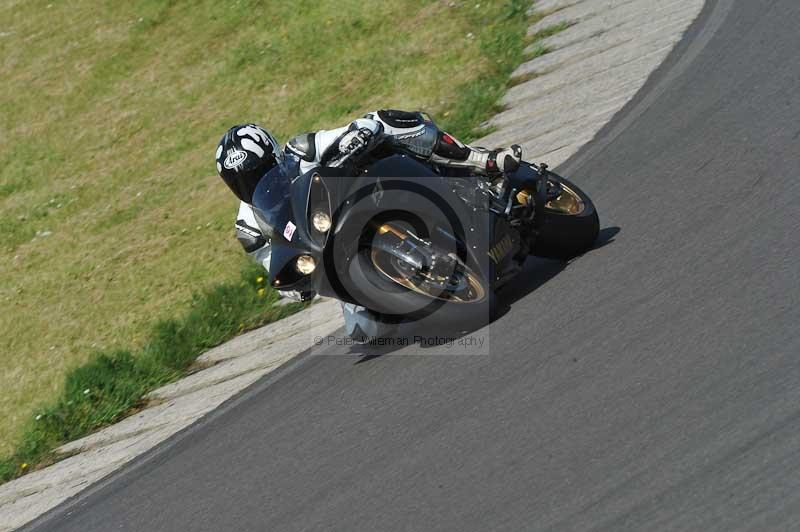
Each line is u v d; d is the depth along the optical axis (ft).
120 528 63.62
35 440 91.61
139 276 127.95
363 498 52.16
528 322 63.98
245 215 67.36
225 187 149.69
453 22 171.32
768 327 51.96
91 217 159.63
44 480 82.28
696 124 89.66
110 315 120.37
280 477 59.31
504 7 169.78
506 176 69.62
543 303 65.98
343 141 62.34
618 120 100.37
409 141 66.13
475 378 59.57
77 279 136.26
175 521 60.44
